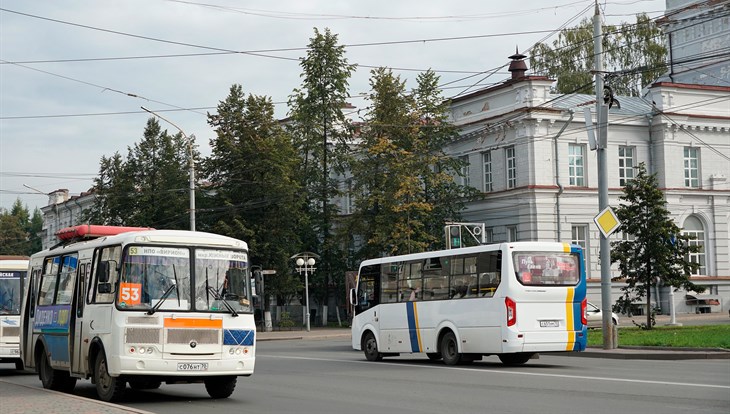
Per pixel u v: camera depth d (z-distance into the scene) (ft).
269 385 64.69
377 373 73.51
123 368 51.21
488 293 77.30
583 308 77.61
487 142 191.21
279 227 193.77
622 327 132.16
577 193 182.39
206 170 196.24
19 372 88.28
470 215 195.83
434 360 91.56
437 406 48.06
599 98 95.20
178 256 53.93
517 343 74.54
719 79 204.44
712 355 81.56
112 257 54.95
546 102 180.55
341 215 211.20
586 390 53.62
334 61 206.49
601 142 94.32
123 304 52.19
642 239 124.16
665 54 254.06
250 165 192.44
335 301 221.46
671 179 187.62
